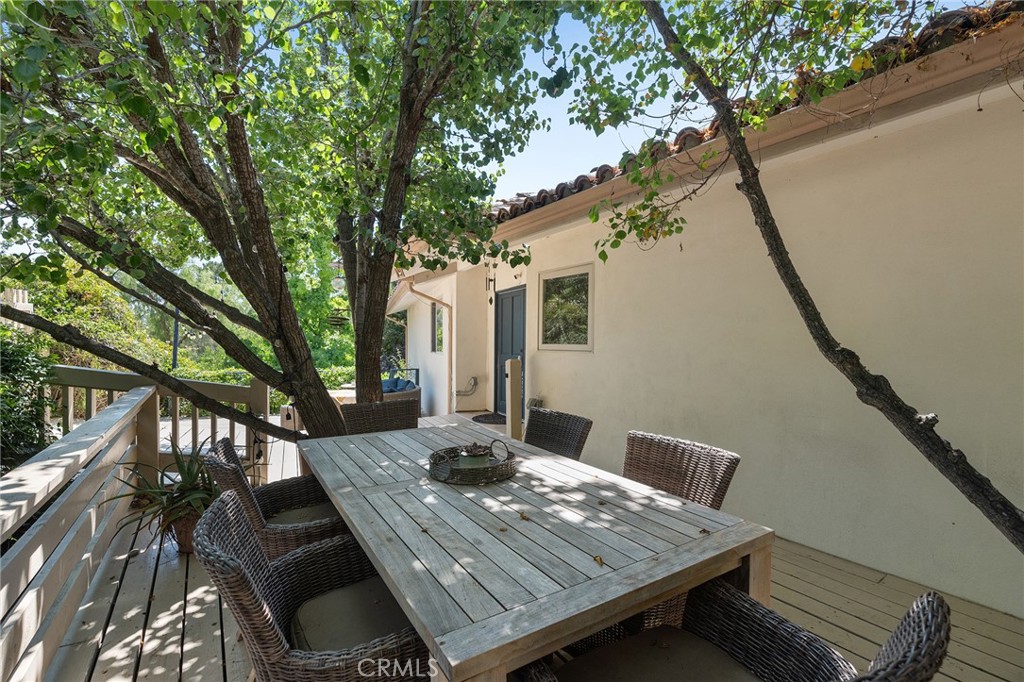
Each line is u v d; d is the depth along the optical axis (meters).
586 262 4.54
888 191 2.53
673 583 1.26
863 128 2.22
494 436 2.95
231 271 3.17
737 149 1.87
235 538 1.32
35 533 1.80
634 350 4.03
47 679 1.87
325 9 2.76
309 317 13.55
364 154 3.38
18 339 3.58
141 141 2.33
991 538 2.22
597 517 1.62
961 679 1.79
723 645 1.34
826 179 2.78
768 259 3.06
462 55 2.60
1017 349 2.14
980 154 2.22
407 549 1.38
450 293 8.12
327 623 1.47
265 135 2.83
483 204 3.62
